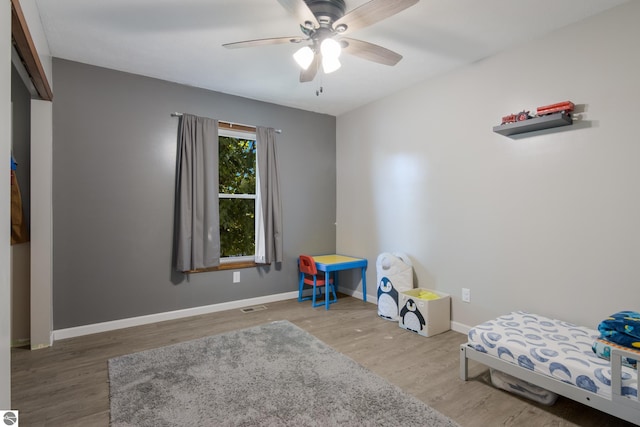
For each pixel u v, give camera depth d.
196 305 3.72
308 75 2.69
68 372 2.40
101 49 2.87
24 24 1.78
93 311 3.17
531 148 2.71
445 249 3.36
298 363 2.52
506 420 1.88
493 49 2.87
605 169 2.32
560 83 2.54
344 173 4.69
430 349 2.82
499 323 2.41
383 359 2.62
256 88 3.75
